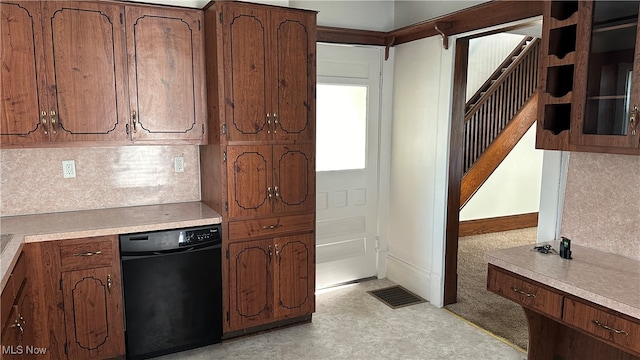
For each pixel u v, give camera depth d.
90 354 2.59
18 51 2.48
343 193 3.94
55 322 2.47
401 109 3.92
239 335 3.07
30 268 2.38
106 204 3.07
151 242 2.65
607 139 2.02
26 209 2.86
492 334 3.13
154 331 2.75
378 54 3.92
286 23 2.92
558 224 2.67
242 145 2.87
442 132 3.46
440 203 3.51
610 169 2.37
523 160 5.84
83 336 2.56
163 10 2.81
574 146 2.17
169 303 2.76
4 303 1.79
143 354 2.74
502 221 5.82
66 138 2.65
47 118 2.59
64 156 2.92
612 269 2.14
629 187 2.29
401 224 3.99
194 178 3.32
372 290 3.92
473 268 4.46
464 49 3.38
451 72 3.35
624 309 1.74
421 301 3.69
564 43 2.25
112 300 2.61
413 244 3.86
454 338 3.07
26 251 2.36
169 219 2.76
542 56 2.29
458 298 3.74
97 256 2.54
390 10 3.97
